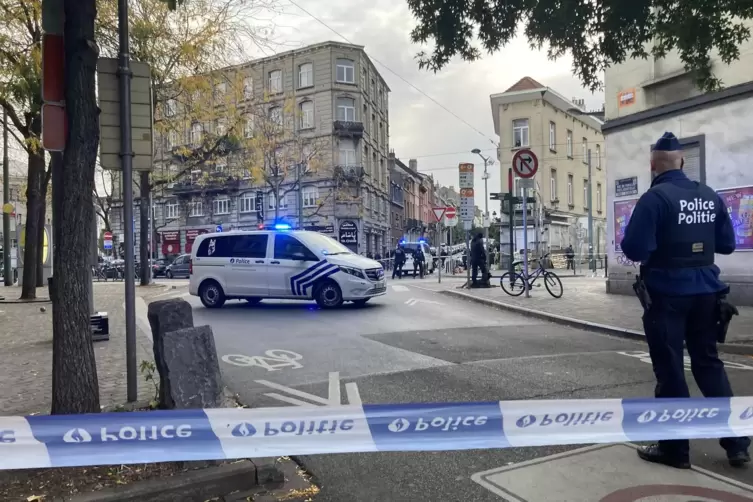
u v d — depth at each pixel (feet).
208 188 148.05
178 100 60.85
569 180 130.62
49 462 9.80
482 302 45.85
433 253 141.28
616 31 26.55
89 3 13.61
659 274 12.33
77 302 13.43
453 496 11.66
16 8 41.42
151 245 124.36
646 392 18.56
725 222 12.76
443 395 18.79
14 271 94.27
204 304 45.09
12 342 29.99
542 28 26.27
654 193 12.25
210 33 54.29
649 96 43.24
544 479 12.19
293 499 11.69
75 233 13.44
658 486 11.65
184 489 11.29
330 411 10.73
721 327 12.45
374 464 13.34
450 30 26.99
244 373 22.95
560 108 126.41
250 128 75.15
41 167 56.44
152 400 15.85
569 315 35.63
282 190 141.79
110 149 16.48
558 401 11.24
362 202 142.20
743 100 36.52
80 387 13.37
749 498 11.07
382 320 36.50
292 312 41.16
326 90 138.00
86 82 13.53
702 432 11.53
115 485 11.09
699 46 27.63
